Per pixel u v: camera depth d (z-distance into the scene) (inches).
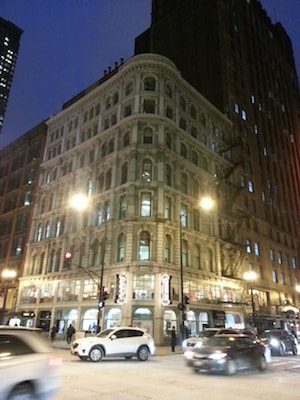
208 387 412.5
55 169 1961.1
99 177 1627.7
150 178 1456.7
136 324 1214.3
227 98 2310.5
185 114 1763.0
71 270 1512.1
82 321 1371.8
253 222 2145.7
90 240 1489.9
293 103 3540.8
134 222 1342.3
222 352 525.3
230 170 1927.9
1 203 2343.8
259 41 3260.3
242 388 408.8
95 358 674.2
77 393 362.6
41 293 1631.4
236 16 2942.9
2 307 1889.8
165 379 470.6
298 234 2696.9
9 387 253.8
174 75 1734.7
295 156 3147.1
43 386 281.6
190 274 1434.5
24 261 1879.9
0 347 273.1
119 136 1599.4
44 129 2224.4
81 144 1811.0
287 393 380.8
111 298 1288.1
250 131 2439.7
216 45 2554.1
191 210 1584.6
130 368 589.6
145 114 1536.7
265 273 2062.0
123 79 1747.0
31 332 305.6
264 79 3075.8
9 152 2519.7
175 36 3011.8
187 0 3046.3
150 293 1257.4
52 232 1736.0
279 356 912.3
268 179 2527.1
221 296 1588.3
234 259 1774.1
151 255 1306.6
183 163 1622.8
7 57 7810.0
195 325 1386.6
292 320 2058.3
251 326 1694.1
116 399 337.7
